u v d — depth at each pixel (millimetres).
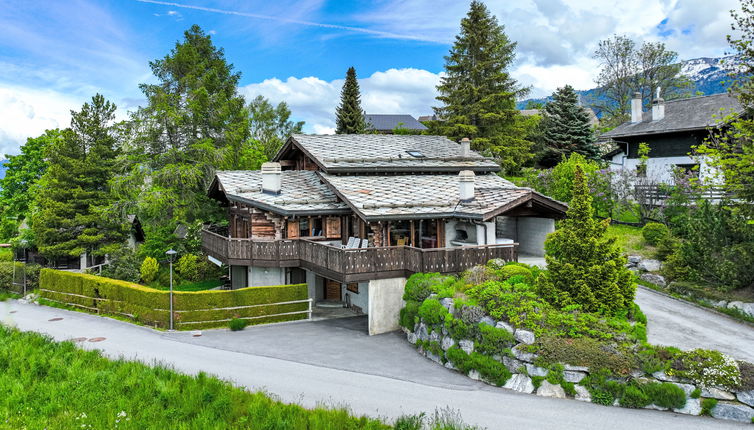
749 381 10922
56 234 29141
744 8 16578
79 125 30875
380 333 18562
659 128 32250
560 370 12398
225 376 14133
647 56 54438
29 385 12812
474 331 14273
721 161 17594
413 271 18438
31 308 25219
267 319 20484
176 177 31719
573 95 44188
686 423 10656
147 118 32594
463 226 20641
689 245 18281
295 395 12734
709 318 15445
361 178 23234
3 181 40531
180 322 19875
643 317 14180
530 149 45312
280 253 21531
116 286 22484
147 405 11688
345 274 17734
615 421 10844
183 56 35906
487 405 11945
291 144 28094
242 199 22547
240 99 37562
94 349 15781
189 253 31125
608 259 14414
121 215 31797
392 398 12523
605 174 26531
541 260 20391
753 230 16438
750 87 17125
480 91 42594
